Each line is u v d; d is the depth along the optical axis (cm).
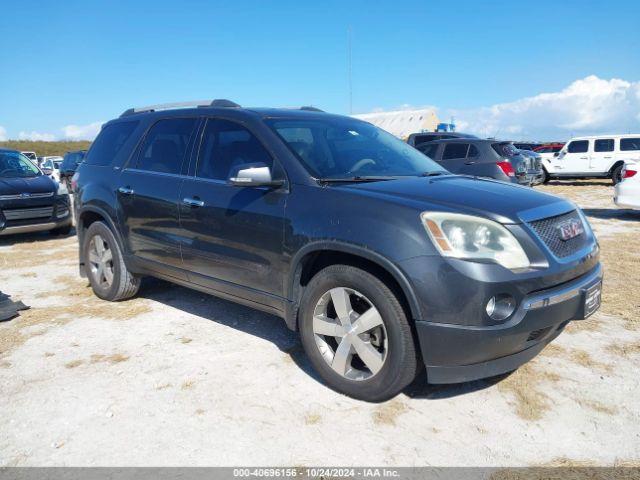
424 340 282
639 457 262
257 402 317
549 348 384
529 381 336
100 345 405
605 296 502
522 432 284
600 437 279
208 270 399
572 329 420
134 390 333
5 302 491
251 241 358
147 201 443
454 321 275
